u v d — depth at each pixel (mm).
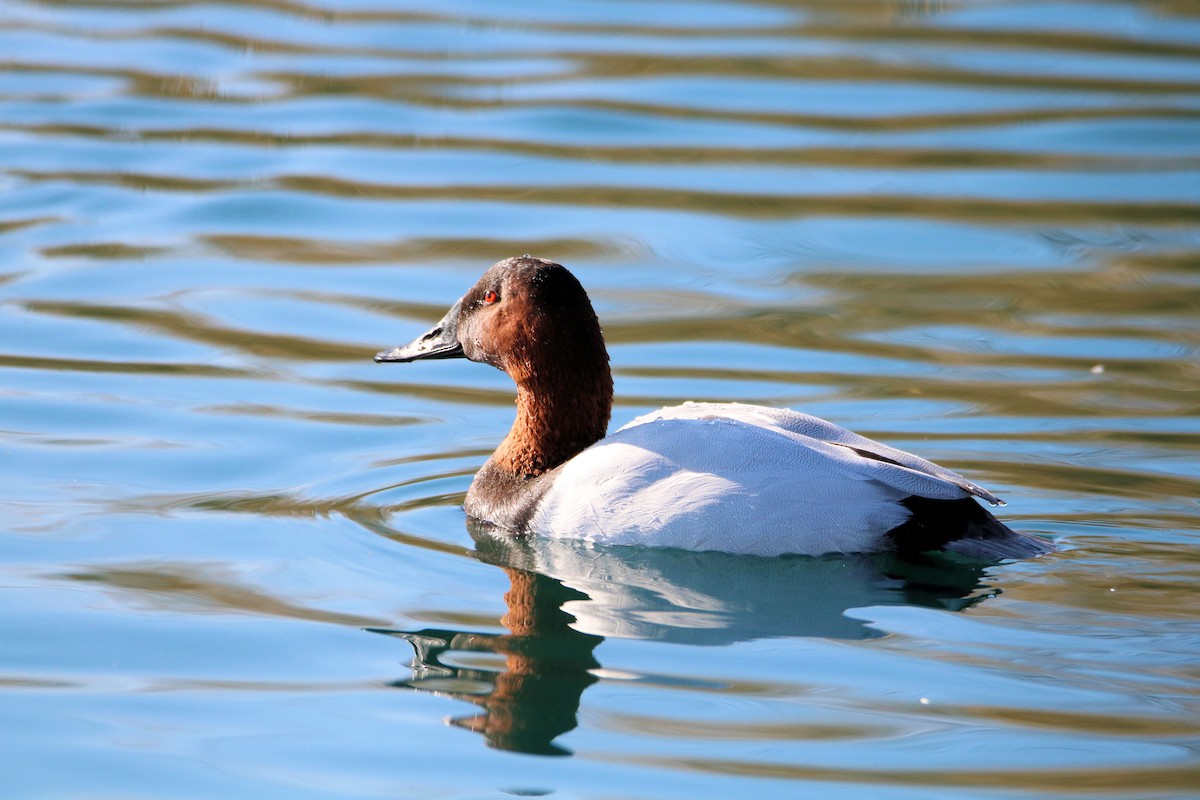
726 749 7121
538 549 9719
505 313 10344
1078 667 7848
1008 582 8898
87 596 8844
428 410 12539
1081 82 20391
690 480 9344
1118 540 9516
